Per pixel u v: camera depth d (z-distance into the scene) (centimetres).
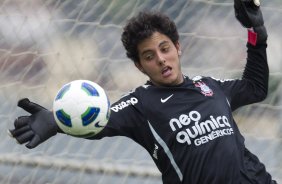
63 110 1367
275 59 2262
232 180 1470
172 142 1482
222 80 1586
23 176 2220
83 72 2230
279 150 2252
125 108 1503
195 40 2242
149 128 1496
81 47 2236
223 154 1471
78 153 2241
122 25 2233
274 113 2275
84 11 2245
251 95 1591
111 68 2223
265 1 2275
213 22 2252
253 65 1594
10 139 2248
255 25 1577
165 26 1515
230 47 2247
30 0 2266
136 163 2231
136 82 2223
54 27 2248
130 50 1541
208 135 1479
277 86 2272
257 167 1527
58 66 2238
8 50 2266
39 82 2247
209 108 1508
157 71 1507
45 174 2222
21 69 2256
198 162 1468
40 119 1390
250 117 2286
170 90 1516
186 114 1495
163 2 2242
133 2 2239
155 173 2216
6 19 2272
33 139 1373
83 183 2208
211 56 2242
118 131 1488
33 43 2255
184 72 2225
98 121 1383
